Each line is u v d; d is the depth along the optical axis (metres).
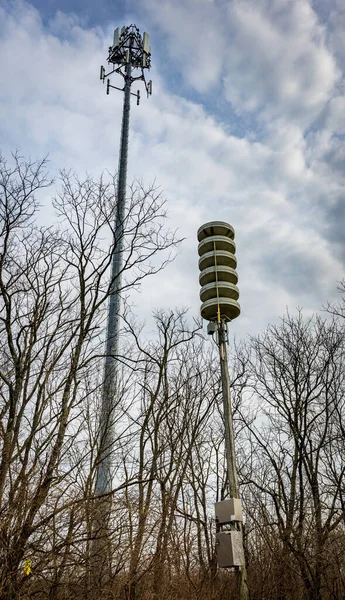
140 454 11.73
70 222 10.00
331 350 15.52
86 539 7.69
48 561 7.36
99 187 10.53
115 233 10.08
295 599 12.36
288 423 15.15
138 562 9.29
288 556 12.74
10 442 7.72
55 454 7.93
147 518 9.72
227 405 8.56
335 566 12.47
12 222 9.30
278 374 15.74
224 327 9.15
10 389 8.10
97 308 9.48
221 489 15.27
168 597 10.12
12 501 7.39
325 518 13.14
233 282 9.37
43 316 8.95
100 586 8.25
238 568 7.35
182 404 14.58
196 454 14.98
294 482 13.84
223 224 9.91
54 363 8.69
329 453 14.21
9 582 6.89
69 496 8.16
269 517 14.23
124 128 23.34
